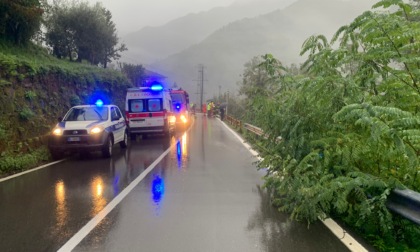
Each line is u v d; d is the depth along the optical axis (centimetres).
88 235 546
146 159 1295
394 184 514
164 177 967
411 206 475
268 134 826
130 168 1112
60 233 555
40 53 2538
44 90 1831
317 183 569
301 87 708
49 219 621
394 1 607
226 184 880
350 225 586
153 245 509
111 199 747
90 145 1266
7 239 531
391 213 533
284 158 722
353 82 613
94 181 926
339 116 555
